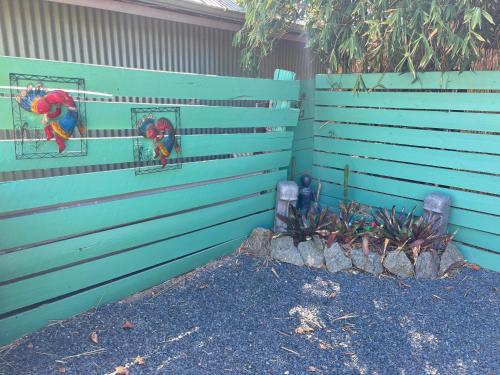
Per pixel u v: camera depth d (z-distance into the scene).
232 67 5.12
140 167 3.16
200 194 3.69
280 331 2.94
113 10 3.67
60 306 2.89
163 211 3.40
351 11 3.89
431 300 3.40
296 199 4.37
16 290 2.63
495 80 3.68
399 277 3.74
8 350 2.60
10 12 3.35
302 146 5.04
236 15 4.42
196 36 4.66
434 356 2.72
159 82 3.15
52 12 3.57
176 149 3.39
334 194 5.07
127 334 2.83
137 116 3.05
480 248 4.02
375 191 4.70
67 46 3.71
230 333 2.89
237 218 4.17
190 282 3.58
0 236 2.49
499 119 3.70
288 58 5.95
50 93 2.54
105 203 2.98
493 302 3.39
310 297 3.41
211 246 3.96
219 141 3.76
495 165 3.78
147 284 3.45
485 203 3.89
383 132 4.47
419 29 3.77
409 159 4.33
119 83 2.90
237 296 3.38
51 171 3.69
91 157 2.83
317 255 3.91
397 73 4.23
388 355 2.72
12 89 2.39
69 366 2.49
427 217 4.07
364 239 3.94
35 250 2.66
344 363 2.63
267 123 4.20
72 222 2.81
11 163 2.46
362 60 4.34
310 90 4.98
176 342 2.77
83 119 2.74
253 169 4.17
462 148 3.95
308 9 4.25
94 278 3.05
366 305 3.31
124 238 3.17
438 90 4.10
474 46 3.47
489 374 2.55
